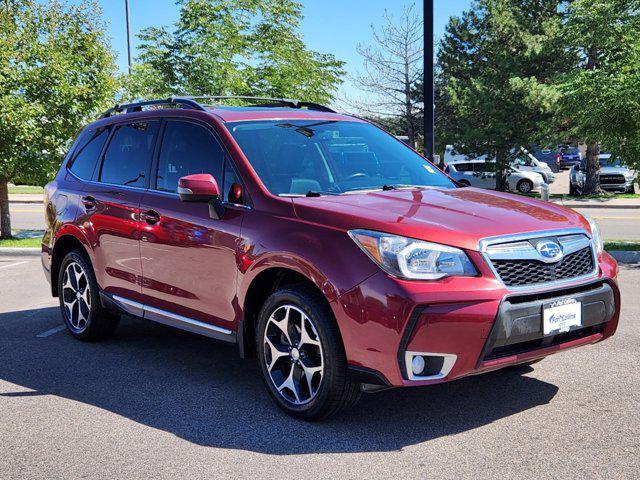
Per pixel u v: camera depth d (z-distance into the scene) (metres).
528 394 4.42
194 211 4.72
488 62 30.62
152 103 5.63
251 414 4.21
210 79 18.52
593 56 26.78
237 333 4.43
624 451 3.52
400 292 3.52
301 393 4.12
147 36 18.75
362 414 4.16
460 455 3.53
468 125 29.41
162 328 6.57
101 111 15.59
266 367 4.25
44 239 6.48
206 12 18.36
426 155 10.58
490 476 3.28
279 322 4.14
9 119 14.16
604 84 11.77
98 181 5.86
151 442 3.82
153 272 5.08
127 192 5.41
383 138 5.38
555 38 27.17
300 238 3.96
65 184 6.24
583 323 3.90
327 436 3.83
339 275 3.71
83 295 6.02
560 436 3.73
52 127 15.08
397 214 3.89
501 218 3.93
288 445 3.72
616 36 12.29
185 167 4.96
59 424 4.13
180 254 4.80
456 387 4.59
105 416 4.24
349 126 5.30
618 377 4.71
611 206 23.56
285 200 4.23
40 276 10.15
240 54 18.95
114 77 16.11
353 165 4.87
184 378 4.98
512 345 3.74
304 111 5.33
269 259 4.08
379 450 3.62
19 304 7.95
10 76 14.45
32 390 4.78
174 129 5.18
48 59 15.02
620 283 8.54
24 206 26.66
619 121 11.86
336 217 3.92
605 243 12.41
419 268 3.58
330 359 3.80
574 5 12.96
